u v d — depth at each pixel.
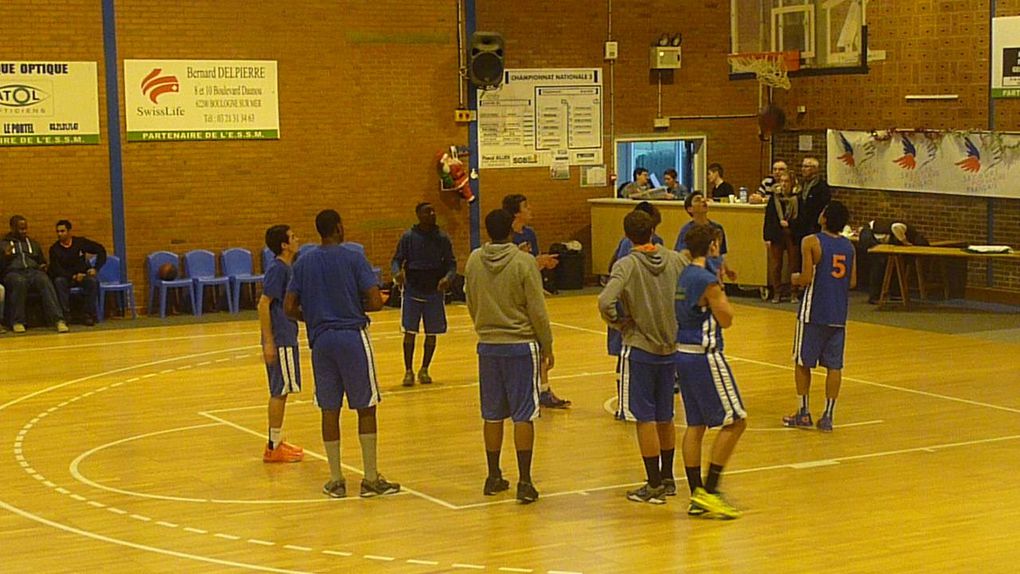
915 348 14.21
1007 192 17.39
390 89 19.33
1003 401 11.34
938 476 8.81
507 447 9.88
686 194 20.14
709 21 21.45
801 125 20.98
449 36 19.64
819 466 9.12
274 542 7.46
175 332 16.33
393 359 13.99
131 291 17.50
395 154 19.45
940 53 18.41
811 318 10.13
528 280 8.09
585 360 13.78
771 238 18.08
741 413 7.80
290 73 18.67
